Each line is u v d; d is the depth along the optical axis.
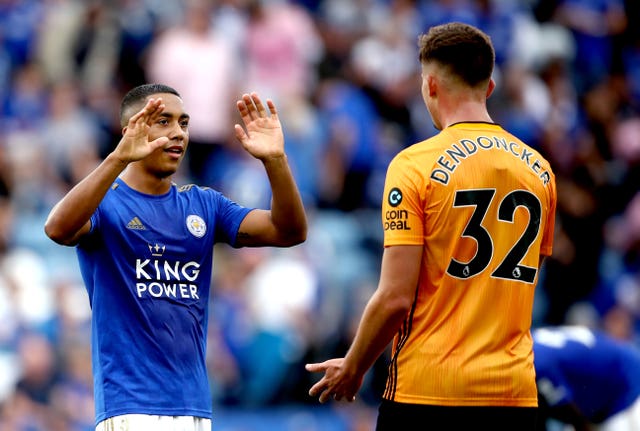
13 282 39.97
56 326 39.31
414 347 17.77
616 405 24.80
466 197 17.69
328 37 55.94
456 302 17.67
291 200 19.20
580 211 51.25
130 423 18.12
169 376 18.47
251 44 52.22
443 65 18.28
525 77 60.00
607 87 63.34
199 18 50.16
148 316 18.52
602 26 66.06
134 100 19.19
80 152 47.28
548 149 55.75
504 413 17.55
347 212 50.06
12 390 37.78
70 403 37.91
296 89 52.56
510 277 17.84
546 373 24.22
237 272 42.03
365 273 46.12
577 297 49.09
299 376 40.25
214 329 40.06
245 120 19.23
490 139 18.08
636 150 59.38
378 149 51.94
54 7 53.72
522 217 17.98
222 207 19.77
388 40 56.16
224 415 39.03
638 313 49.31
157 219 18.95
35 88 50.44
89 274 18.89
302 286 42.19
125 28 52.28
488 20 60.16
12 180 46.06
